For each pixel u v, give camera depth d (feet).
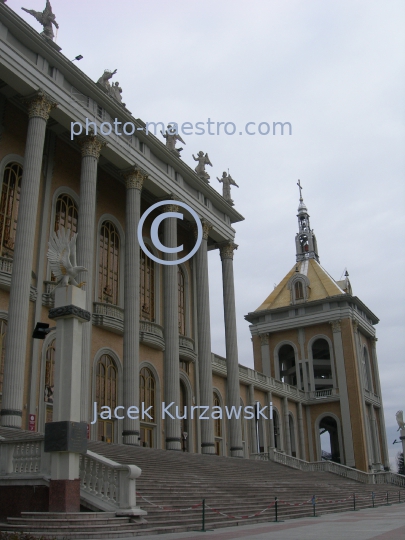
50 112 82.43
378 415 204.23
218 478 67.51
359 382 183.83
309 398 188.14
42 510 39.81
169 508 45.03
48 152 91.81
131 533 36.04
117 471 40.50
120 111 94.63
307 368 193.26
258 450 151.43
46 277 86.22
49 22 83.41
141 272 111.55
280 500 63.52
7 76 75.36
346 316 189.78
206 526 42.93
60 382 41.81
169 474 59.72
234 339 121.80
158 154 106.32
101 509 39.68
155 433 104.32
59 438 39.83
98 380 92.27
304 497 71.67
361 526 43.29
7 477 41.83
